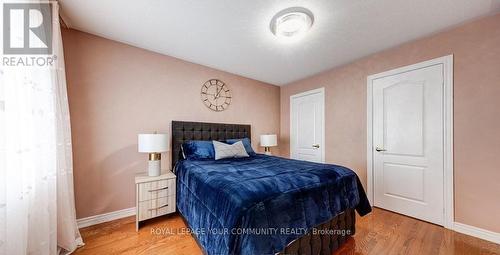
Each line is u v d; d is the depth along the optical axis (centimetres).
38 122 137
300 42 237
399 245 178
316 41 234
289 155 409
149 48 257
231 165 216
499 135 179
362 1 164
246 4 169
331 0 162
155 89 266
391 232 201
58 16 168
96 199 222
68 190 172
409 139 238
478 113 190
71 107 210
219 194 136
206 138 309
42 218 138
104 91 229
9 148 112
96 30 215
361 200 195
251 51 263
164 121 274
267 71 342
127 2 168
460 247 174
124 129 242
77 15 188
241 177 156
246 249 108
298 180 152
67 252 165
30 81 130
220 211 128
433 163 219
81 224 212
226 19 192
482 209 187
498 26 180
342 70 313
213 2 167
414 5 169
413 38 227
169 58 280
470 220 194
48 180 146
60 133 165
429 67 221
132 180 246
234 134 345
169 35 224
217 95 332
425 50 224
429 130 222
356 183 193
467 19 189
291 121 405
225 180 150
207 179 165
